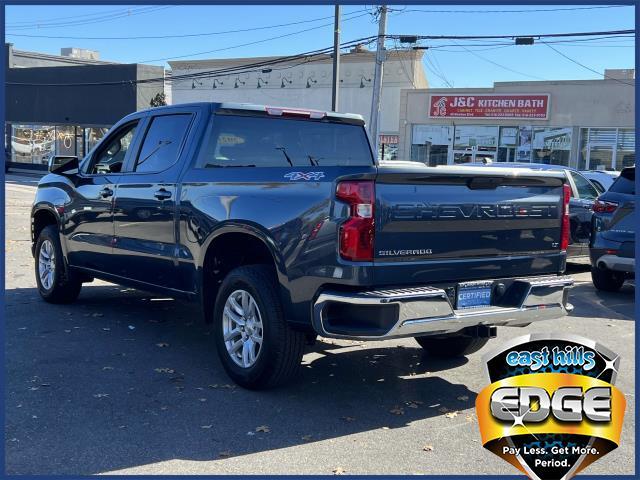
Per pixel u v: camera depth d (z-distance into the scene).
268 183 5.00
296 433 4.45
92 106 40.75
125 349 6.14
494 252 5.05
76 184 7.26
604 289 10.05
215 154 5.85
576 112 28.22
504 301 5.12
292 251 4.72
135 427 4.44
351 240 4.42
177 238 5.81
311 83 35.16
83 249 7.13
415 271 4.64
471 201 4.87
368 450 4.23
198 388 5.20
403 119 31.62
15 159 45.50
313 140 6.37
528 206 5.21
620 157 27.66
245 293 5.11
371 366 5.99
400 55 32.41
